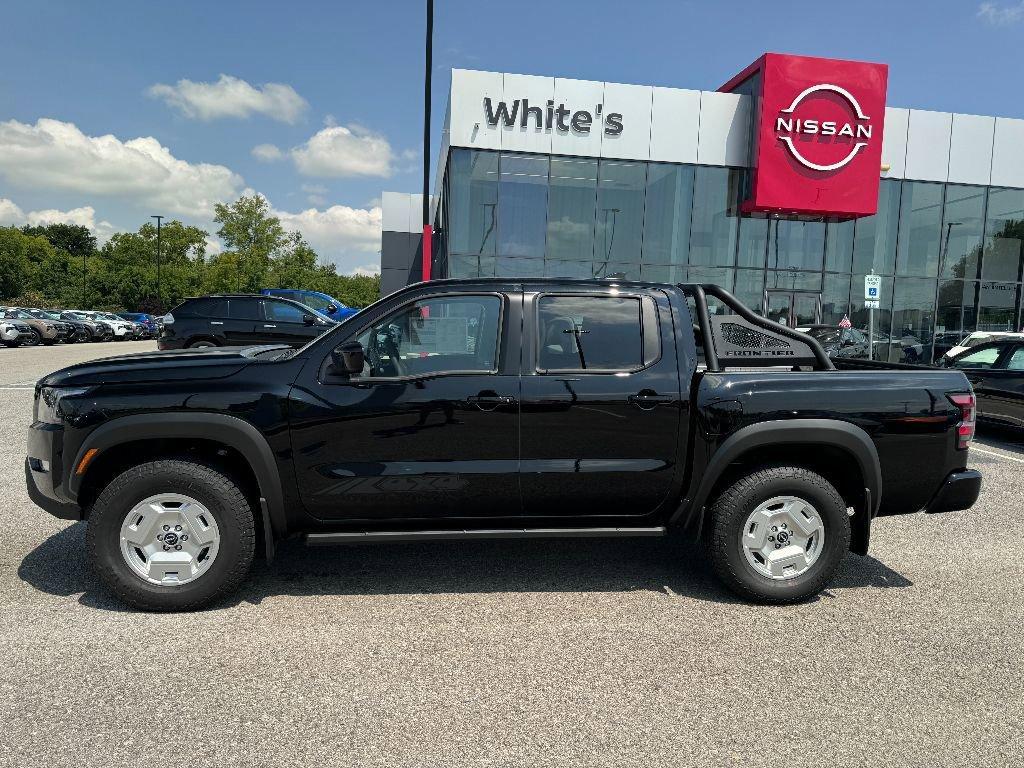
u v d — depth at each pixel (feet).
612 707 8.97
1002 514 18.83
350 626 11.23
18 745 7.90
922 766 7.88
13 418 30.22
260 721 8.50
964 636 11.25
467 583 13.19
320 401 11.60
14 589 12.35
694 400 12.26
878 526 17.66
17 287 277.85
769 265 65.41
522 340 12.22
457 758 7.84
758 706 9.07
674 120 61.62
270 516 11.79
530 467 12.03
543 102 59.52
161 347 44.11
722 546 12.25
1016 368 29.66
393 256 130.62
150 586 11.43
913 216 68.13
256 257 251.19
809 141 61.31
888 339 68.69
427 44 40.70
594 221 61.72
